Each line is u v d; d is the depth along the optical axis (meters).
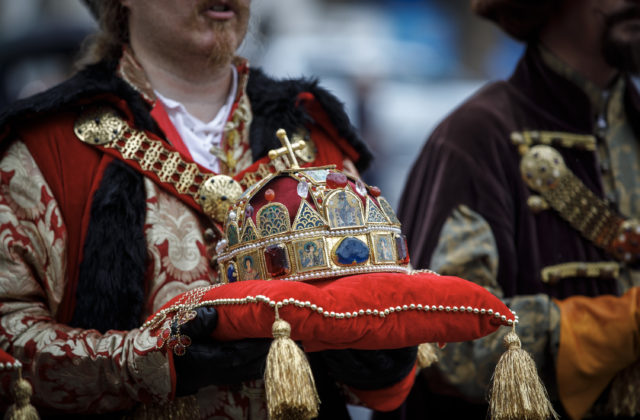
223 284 3.03
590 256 4.48
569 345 4.17
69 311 3.31
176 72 3.63
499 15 4.99
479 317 2.96
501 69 15.58
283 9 13.47
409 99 13.22
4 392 3.04
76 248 3.33
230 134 3.69
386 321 2.86
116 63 3.66
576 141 4.64
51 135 3.41
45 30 10.02
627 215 4.66
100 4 3.79
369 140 12.06
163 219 3.38
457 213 4.42
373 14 15.02
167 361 2.97
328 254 2.92
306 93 3.83
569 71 4.76
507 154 4.56
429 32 15.59
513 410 2.82
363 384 3.39
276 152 3.18
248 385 3.30
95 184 3.38
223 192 3.46
